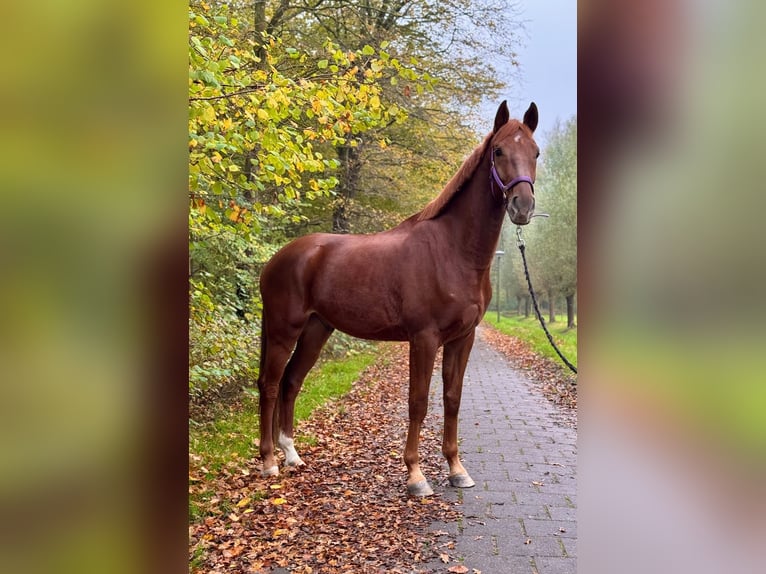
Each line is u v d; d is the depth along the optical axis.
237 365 4.62
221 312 4.70
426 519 2.82
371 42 7.70
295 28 7.38
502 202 2.97
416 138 9.46
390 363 9.67
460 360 3.35
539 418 5.30
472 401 6.22
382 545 2.51
